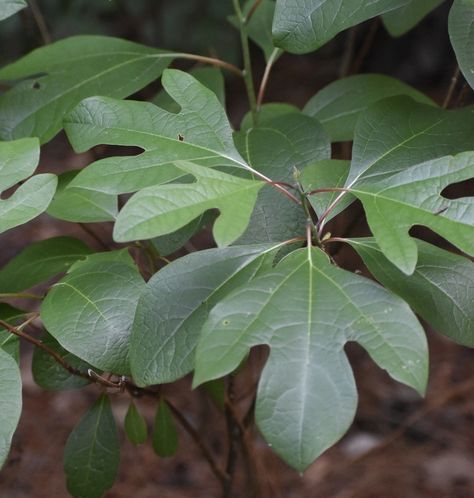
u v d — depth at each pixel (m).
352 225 0.98
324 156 0.77
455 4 0.72
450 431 1.76
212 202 0.64
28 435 1.74
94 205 0.81
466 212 0.65
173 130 0.72
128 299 0.71
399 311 0.64
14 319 0.78
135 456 1.71
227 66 0.87
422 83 2.61
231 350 0.63
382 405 1.84
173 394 1.78
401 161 0.74
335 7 0.71
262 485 1.18
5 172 0.71
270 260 0.69
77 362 0.78
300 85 2.63
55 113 0.82
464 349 1.96
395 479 1.63
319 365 0.62
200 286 0.68
